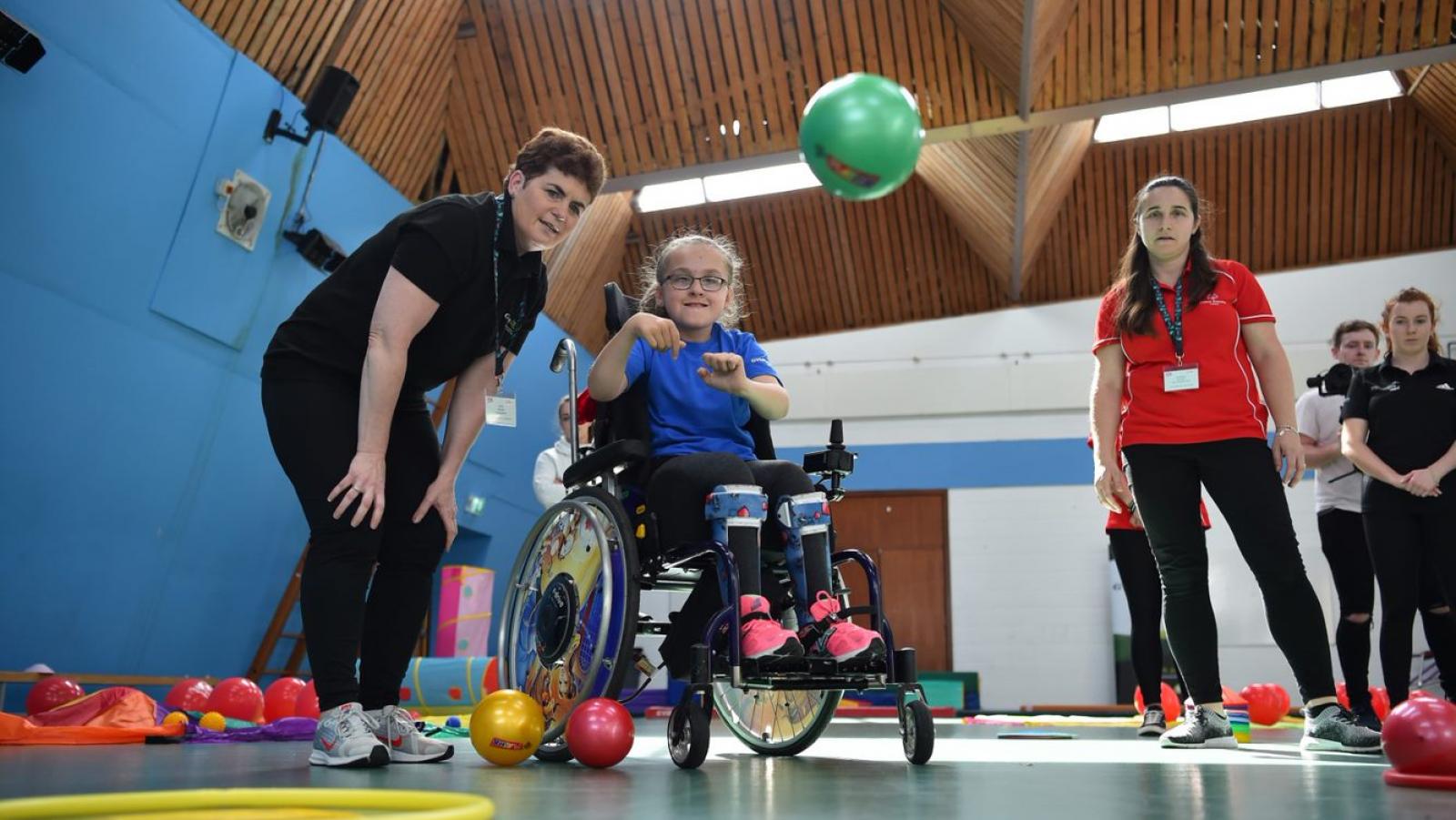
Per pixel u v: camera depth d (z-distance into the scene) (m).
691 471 2.25
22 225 4.18
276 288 5.57
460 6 6.89
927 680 10.04
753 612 2.08
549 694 2.35
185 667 5.53
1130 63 6.57
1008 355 10.94
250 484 5.63
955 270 10.87
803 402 11.19
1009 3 5.57
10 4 3.99
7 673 4.19
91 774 1.91
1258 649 9.59
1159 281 2.99
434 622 7.73
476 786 1.65
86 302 4.52
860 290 11.04
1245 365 2.91
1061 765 2.21
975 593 10.70
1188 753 2.74
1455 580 3.13
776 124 7.30
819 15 6.85
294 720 3.64
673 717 2.12
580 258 9.02
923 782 1.78
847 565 11.00
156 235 4.81
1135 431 2.97
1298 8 6.30
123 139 4.56
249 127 5.26
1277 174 9.93
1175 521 2.94
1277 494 2.80
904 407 11.02
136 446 4.88
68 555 4.65
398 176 6.97
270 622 6.09
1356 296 10.22
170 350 4.99
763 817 1.23
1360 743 2.62
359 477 1.95
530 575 2.61
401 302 2.01
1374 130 9.61
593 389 2.39
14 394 4.25
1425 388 3.23
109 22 4.42
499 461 8.31
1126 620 10.14
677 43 7.07
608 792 1.57
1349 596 3.68
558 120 7.38
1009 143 7.43
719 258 2.62
